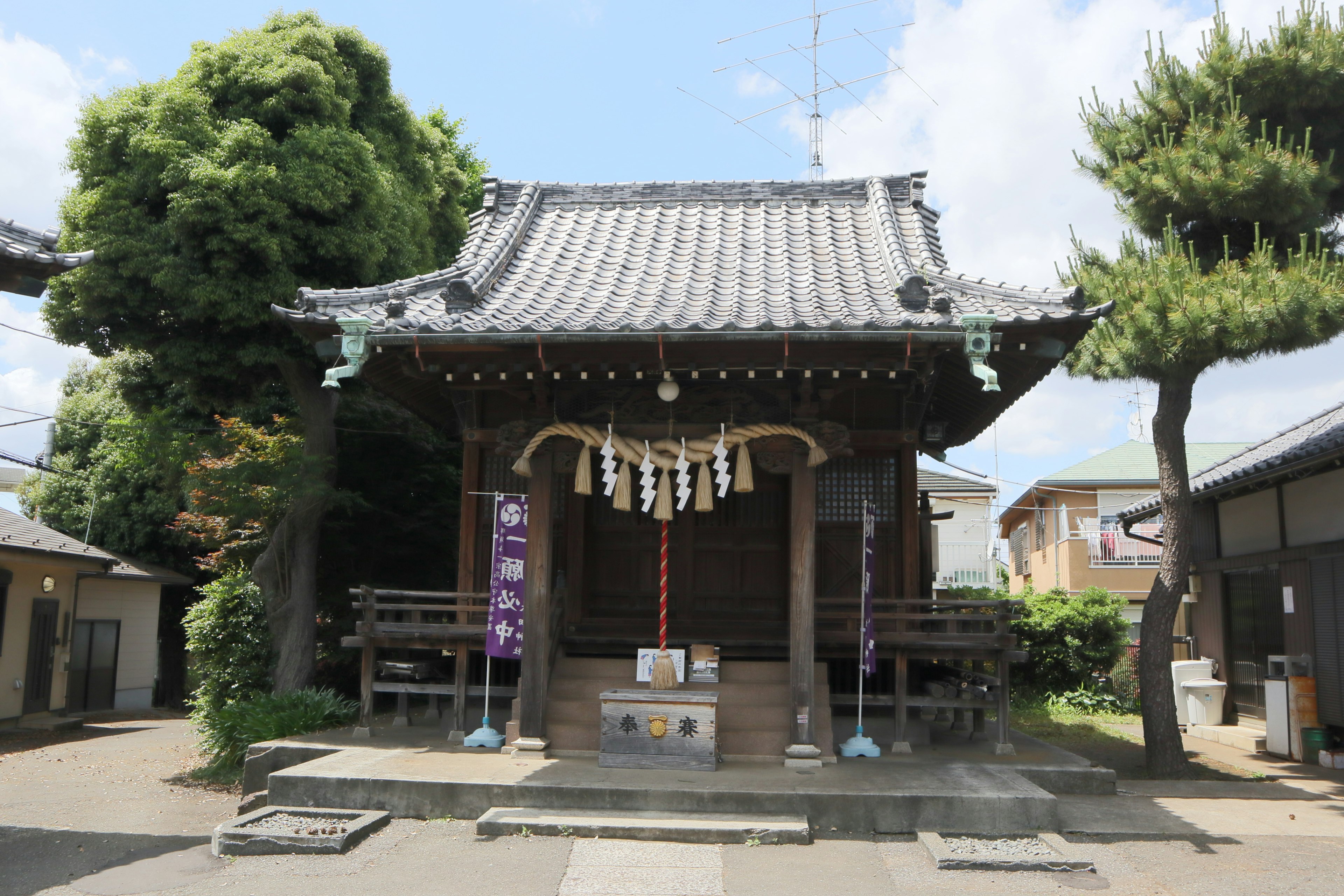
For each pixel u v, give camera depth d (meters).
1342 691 10.87
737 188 12.23
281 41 13.95
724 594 10.51
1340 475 11.10
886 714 10.02
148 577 20.27
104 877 6.31
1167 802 8.22
